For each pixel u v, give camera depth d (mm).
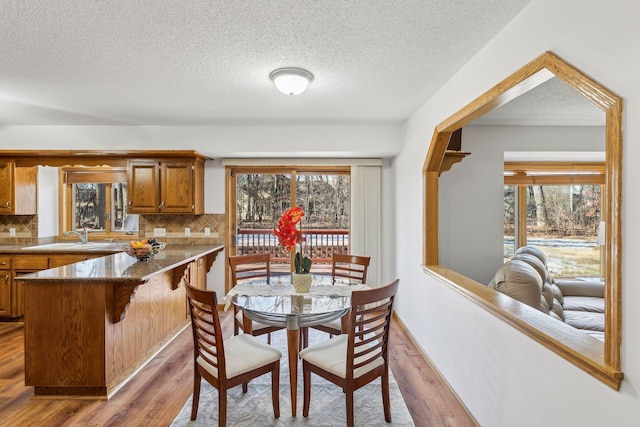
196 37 1948
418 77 2508
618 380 1088
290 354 2154
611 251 1120
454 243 3727
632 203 1064
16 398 2303
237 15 1728
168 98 2990
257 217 4684
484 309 1940
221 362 1864
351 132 3943
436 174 3006
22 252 3750
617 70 1113
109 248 3904
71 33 1901
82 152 3881
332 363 2012
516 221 5012
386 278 4484
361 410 2191
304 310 2139
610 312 1124
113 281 2270
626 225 1082
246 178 4672
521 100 2895
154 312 3016
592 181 4852
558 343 1321
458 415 2150
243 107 3258
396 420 2084
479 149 3746
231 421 2068
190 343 3289
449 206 3729
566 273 4957
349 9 1674
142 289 2803
